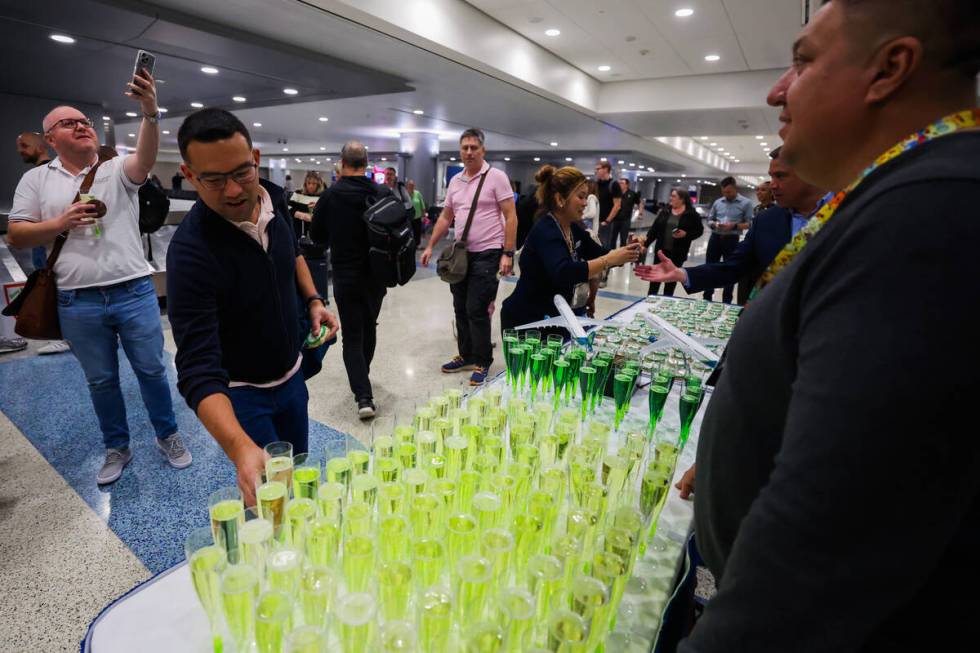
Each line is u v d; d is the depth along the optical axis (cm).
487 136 1357
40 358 348
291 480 94
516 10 545
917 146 45
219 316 136
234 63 555
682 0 487
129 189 214
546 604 69
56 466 232
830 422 39
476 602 64
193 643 71
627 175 2434
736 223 607
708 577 183
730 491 62
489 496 82
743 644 44
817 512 39
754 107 734
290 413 163
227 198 118
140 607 76
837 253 43
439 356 399
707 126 932
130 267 214
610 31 587
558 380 147
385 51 550
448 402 128
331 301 557
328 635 65
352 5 436
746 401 57
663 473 95
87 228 203
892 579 39
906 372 37
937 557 40
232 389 147
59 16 413
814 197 176
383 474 94
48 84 692
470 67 591
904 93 47
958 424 37
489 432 108
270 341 146
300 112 1017
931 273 37
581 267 219
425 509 81
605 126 1005
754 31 552
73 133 202
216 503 82
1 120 766
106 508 206
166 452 235
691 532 101
